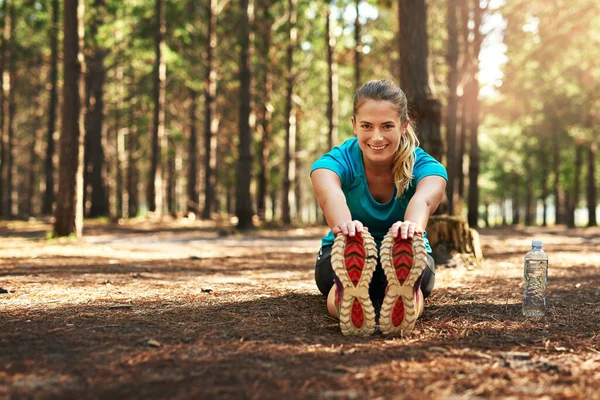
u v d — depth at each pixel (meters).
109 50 23.03
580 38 18.64
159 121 22.12
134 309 3.40
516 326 3.11
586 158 32.59
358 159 3.24
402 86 8.20
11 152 26.22
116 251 8.55
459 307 3.68
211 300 3.78
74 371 2.12
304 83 25.88
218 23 22.39
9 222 19.73
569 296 4.26
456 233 6.27
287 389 1.96
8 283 4.47
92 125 23.39
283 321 3.12
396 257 2.69
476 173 18.55
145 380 2.04
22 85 29.80
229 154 30.23
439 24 20.20
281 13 22.84
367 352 2.47
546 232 18.22
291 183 23.12
